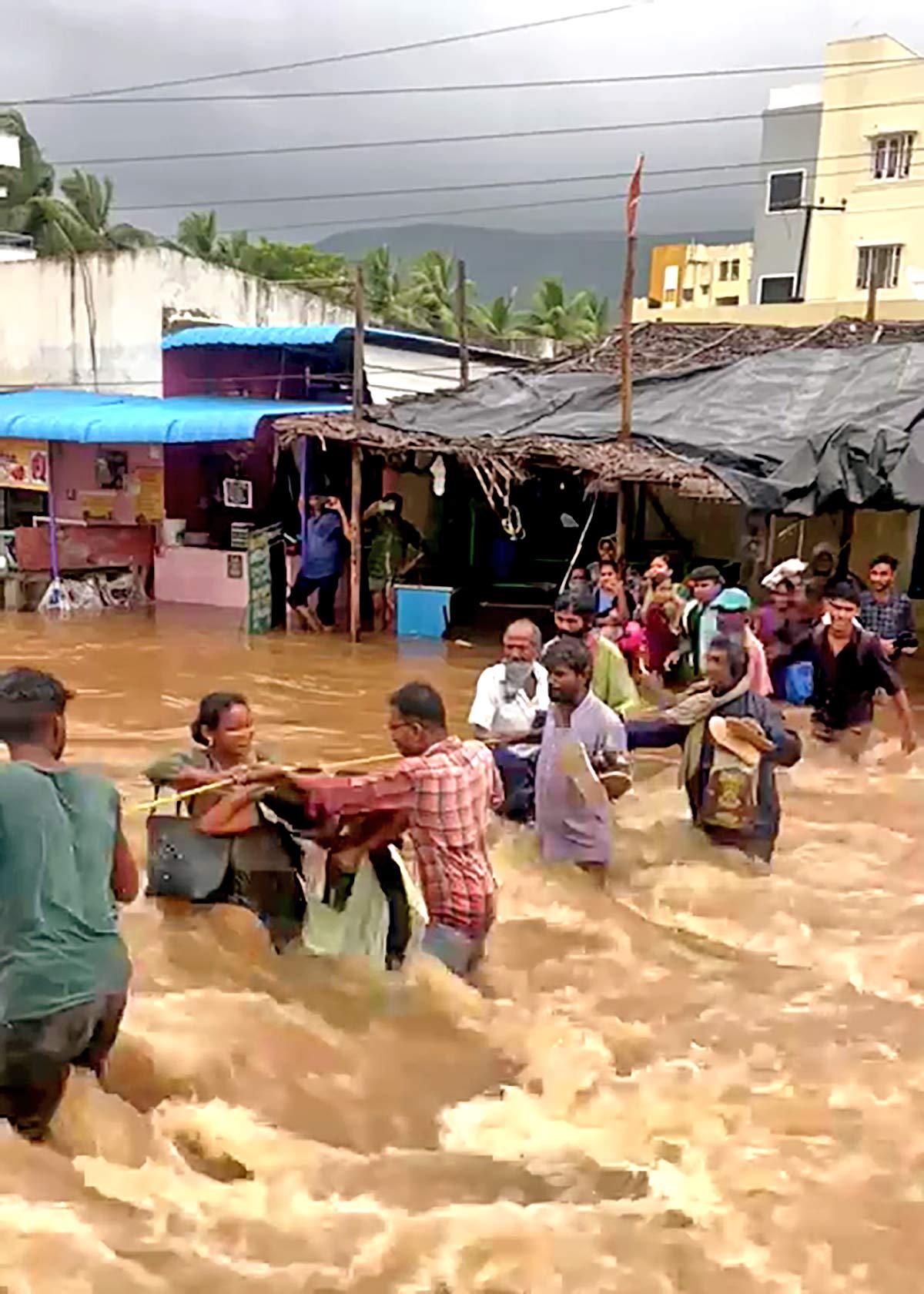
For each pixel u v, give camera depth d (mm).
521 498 19500
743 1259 4008
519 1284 3873
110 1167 4418
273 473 18234
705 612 11016
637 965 6117
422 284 49062
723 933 6492
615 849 7309
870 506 14180
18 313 22500
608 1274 3930
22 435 18172
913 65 38594
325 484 17797
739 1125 4809
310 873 5781
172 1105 4820
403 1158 4559
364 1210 4242
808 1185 4418
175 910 5828
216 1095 4906
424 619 15953
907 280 38844
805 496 14227
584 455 14398
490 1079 5125
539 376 18344
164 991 5598
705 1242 4090
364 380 18031
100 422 17594
